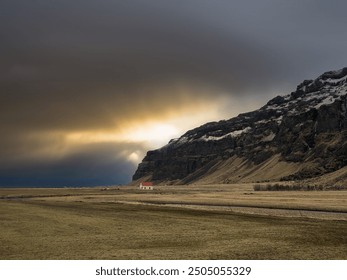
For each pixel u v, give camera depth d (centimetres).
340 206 9188
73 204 10800
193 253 3175
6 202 11906
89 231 4659
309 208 9125
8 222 5597
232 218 6419
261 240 3903
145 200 13725
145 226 5225
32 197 18938
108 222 5719
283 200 11825
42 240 3881
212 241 3859
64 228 4938
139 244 3675
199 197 15088
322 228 4884
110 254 3123
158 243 3741
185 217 6606
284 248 3428
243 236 4209
